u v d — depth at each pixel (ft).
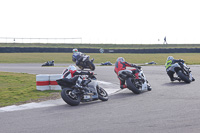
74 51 53.06
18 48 245.45
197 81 53.47
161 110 27.96
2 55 223.51
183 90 42.55
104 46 353.51
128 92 44.39
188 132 19.93
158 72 79.82
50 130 21.76
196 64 115.44
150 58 206.08
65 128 22.20
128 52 257.75
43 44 346.54
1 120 26.09
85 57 52.13
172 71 52.60
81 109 30.32
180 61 52.06
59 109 30.83
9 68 116.88
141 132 20.30
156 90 44.34
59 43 359.05
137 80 42.04
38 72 90.84
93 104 33.63
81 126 22.63
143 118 24.66
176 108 28.68
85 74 34.14
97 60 200.85
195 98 34.68
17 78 68.74
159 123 22.66
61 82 33.19
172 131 20.30
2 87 52.13
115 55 234.99
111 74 79.56
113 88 51.37
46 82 48.21
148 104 31.94
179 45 366.22
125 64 42.55
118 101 35.29
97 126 22.44
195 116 24.58
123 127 21.83
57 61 194.80
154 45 366.22
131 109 29.22
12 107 33.19
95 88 35.29
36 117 26.84
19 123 24.53
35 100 38.09
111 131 20.83
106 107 31.01
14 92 45.34
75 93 32.91
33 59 202.18
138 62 180.65
